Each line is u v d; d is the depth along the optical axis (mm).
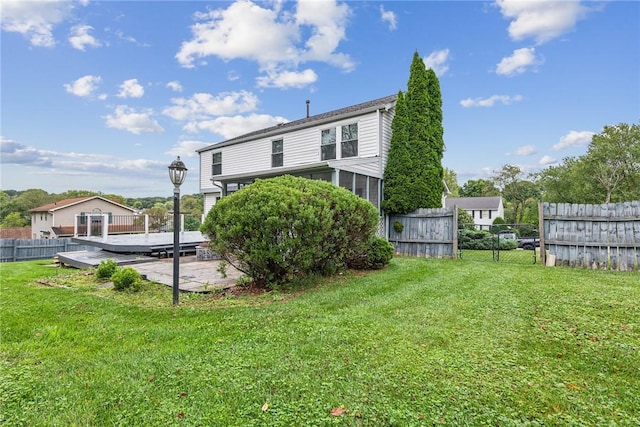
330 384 2309
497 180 37312
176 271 4582
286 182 5656
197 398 2158
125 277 5355
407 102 11430
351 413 1999
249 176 11234
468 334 3203
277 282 5391
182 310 4180
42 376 2463
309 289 5285
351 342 3023
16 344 3080
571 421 1930
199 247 9477
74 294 5121
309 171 10062
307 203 5133
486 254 12859
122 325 3623
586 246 7297
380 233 11141
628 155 20797
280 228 4934
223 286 5527
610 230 7051
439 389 2238
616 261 6941
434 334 3197
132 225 15773
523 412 2012
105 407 2078
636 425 1901
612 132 21203
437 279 5867
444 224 9836
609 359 2697
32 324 3668
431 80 11711
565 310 3906
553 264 7652
